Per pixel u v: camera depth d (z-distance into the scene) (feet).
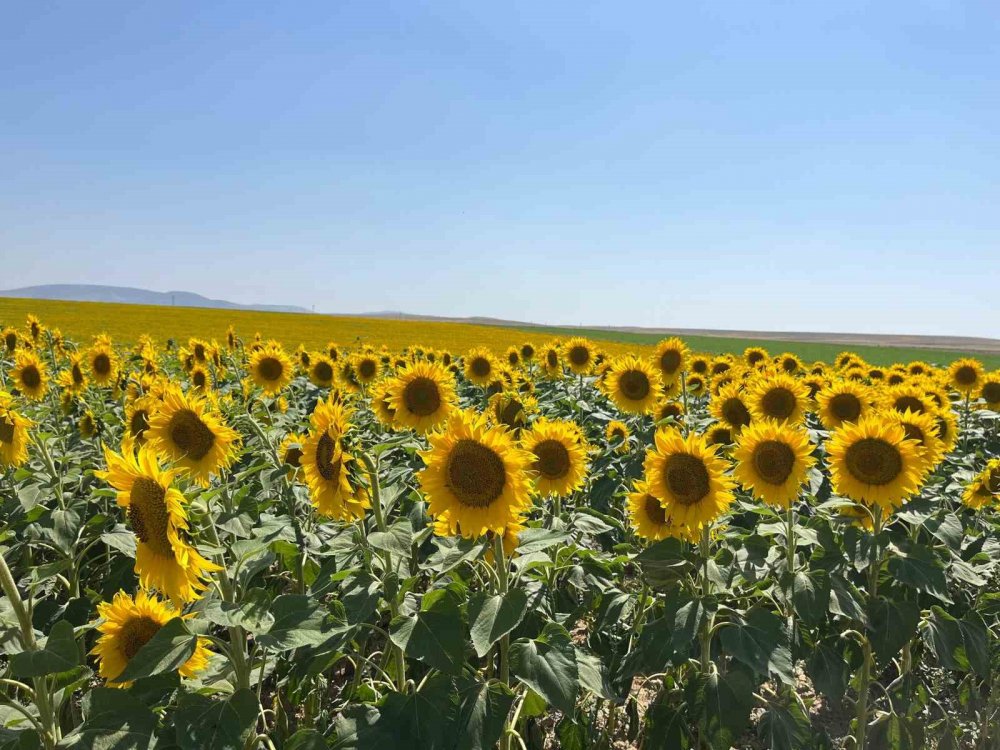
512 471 12.69
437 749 11.84
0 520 18.85
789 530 16.22
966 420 36.78
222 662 12.84
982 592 19.24
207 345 47.11
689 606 14.42
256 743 12.28
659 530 17.67
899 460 16.57
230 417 26.37
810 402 26.63
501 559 13.08
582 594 20.10
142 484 11.30
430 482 12.95
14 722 12.05
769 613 14.53
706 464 15.31
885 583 17.37
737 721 13.85
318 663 14.39
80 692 17.13
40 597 19.10
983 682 18.26
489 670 14.39
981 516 22.82
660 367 36.37
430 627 12.07
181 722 10.80
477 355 43.65
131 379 33.22
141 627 12.56
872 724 16.34
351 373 44.57
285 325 228.22
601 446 32.09
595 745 17.17
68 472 21.11
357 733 12.00
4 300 282.97
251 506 18.31
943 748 16.12
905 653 17.88
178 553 10.78
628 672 15.85
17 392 37.83
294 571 17.60
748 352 59.00
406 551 12.47
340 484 13.69
